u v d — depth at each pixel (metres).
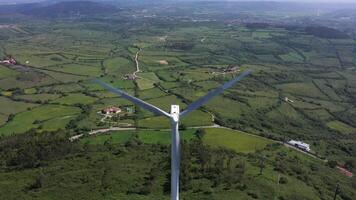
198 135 170.12
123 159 129.50
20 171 122.69
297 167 137.12
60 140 145.88
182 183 108.25
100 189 107.56
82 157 132.50
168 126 180.75
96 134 168.00
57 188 109.00
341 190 127.56
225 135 173.12
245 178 115.69
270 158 145.38
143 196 103.62
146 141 158.75
